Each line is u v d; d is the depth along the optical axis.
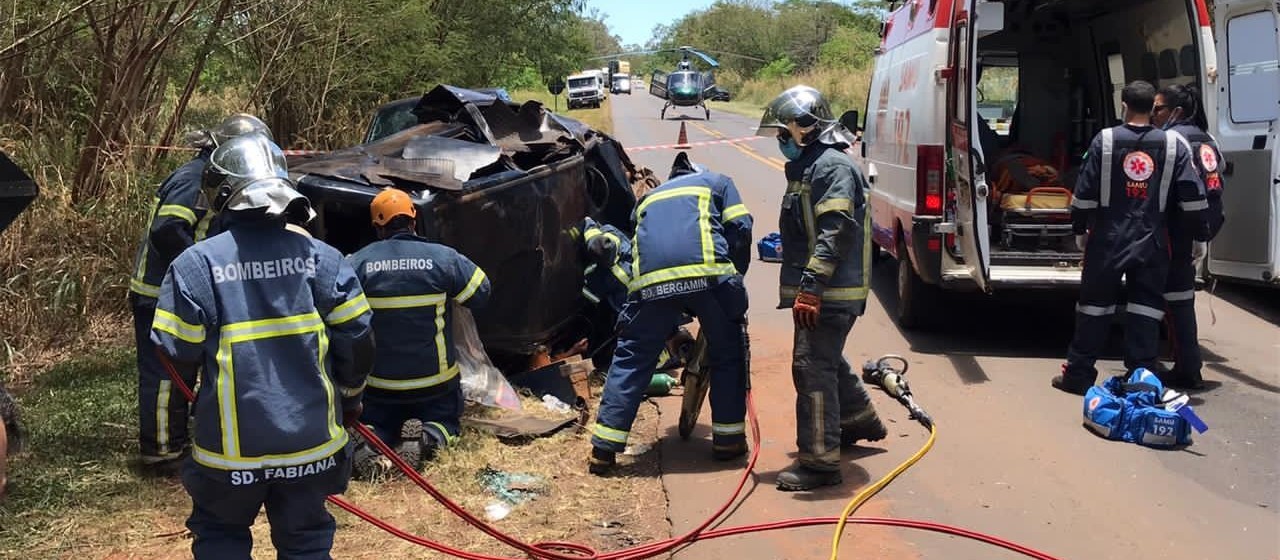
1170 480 4.80
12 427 2.56
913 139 7.32
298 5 10.80
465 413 5.50
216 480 3.05
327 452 3.12
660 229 4.91
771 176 17.95
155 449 4.81
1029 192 7.63
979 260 6.63
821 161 4.60
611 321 6.61
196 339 3.02
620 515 4.50
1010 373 6.61
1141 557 4.02
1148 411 5.21
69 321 7.15
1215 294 8.92
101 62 8.08
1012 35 9.34
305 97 12.52
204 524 3.22
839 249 4.48
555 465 5.03
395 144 6.25
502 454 5.10
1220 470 4.91
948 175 6.80
